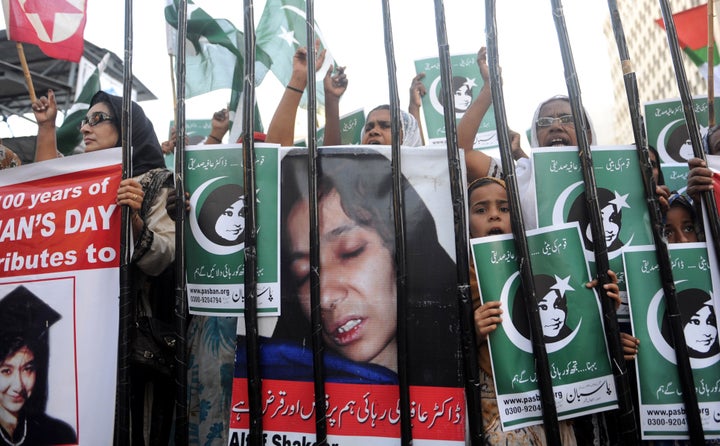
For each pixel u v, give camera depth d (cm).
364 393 235
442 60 244
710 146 295
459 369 231
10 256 269
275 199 252
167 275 298
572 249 243
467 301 230
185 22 259
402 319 233
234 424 237
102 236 263
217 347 287
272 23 410
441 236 242
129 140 262
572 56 246
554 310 239
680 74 253
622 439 227
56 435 247
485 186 278
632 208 253
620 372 228
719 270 244
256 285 245
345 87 377
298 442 234
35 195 274
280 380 239
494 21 244
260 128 404
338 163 253
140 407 270
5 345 259
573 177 251
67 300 259
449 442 227
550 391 226
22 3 326
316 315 237
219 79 399
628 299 243
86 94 429
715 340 239
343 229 248
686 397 231
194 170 259
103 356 251
